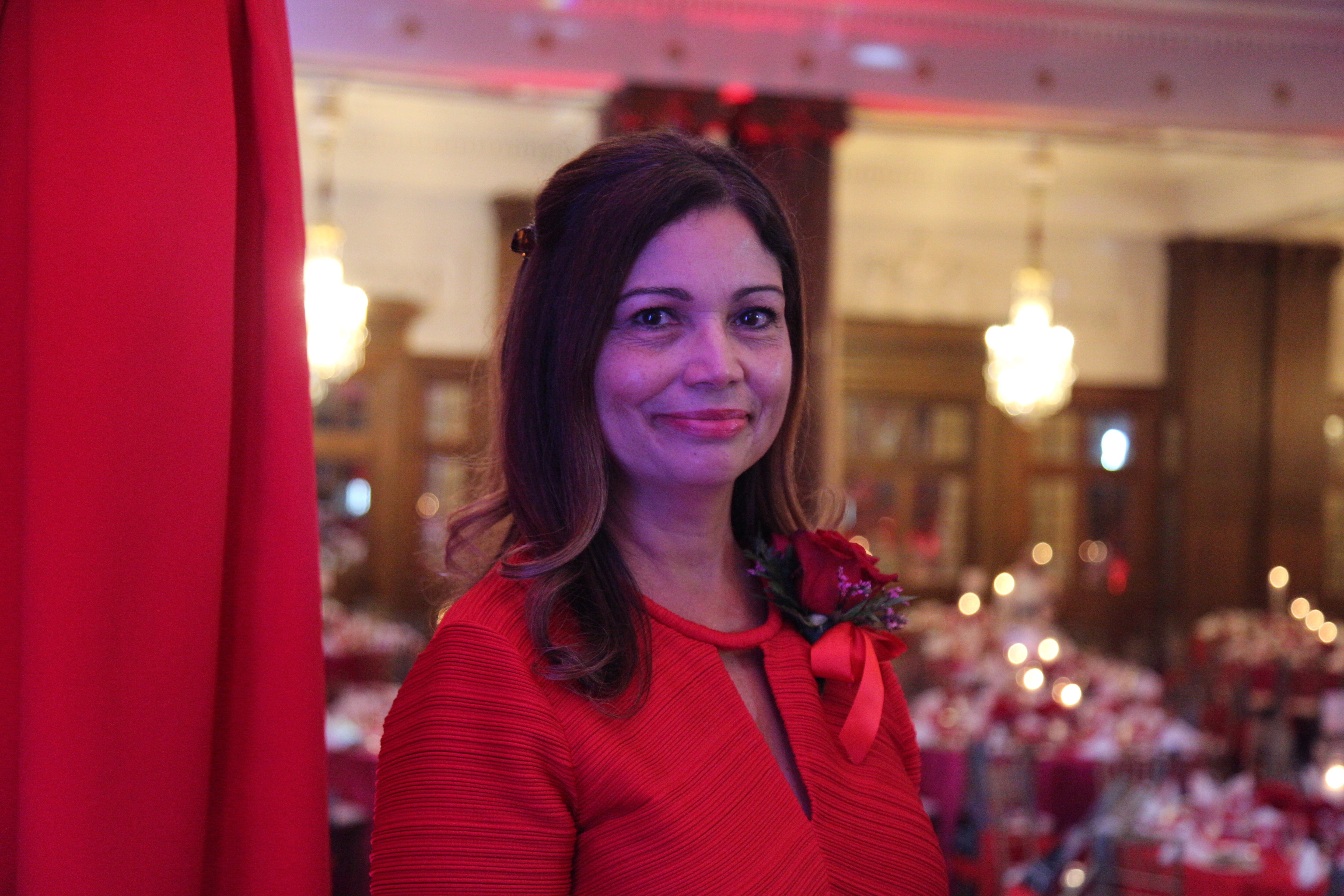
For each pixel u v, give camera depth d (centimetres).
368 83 652
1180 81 677
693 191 102
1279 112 681
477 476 122
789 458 123
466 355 1135
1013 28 660
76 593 100
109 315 102
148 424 104
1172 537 1189
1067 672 755
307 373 120
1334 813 477
